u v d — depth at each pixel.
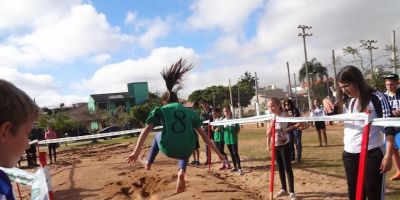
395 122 3.84
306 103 52.88
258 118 8.07
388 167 4.09
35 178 3.09
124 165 13.53
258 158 13.37
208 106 13.18
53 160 20.19
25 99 1.49
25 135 1.51
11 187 1.49
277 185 8.82
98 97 73.38
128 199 8.70
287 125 7.42
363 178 4.20
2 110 1.41
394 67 27.20
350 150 4.45
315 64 68.06
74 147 29.30
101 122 60.91
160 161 13.93
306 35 40.75
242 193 7.90
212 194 7.71
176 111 5.11
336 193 7.61
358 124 4.38
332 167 10.27
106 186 9.82
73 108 78.06
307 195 7.63
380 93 4.22
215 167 12.31
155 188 9.01
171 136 4.99
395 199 6.74
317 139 18.14
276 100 7.35
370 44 30.89
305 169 10.27
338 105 5.05
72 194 9.41
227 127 10.81
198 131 5.31
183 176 5.13
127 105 73.81
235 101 69.62
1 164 1.46
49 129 18.97
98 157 19.41
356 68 4.24
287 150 7.36
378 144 4.27
